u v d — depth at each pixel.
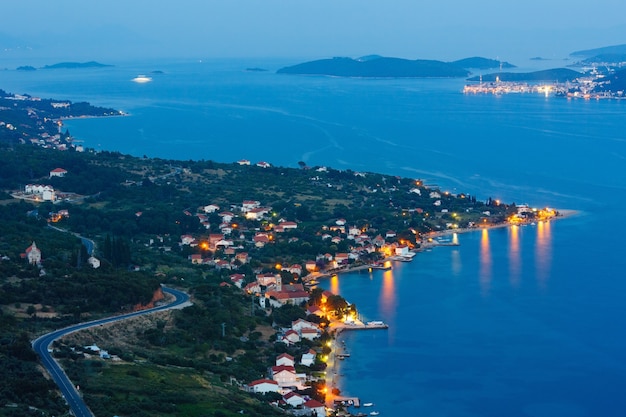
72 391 195.12
